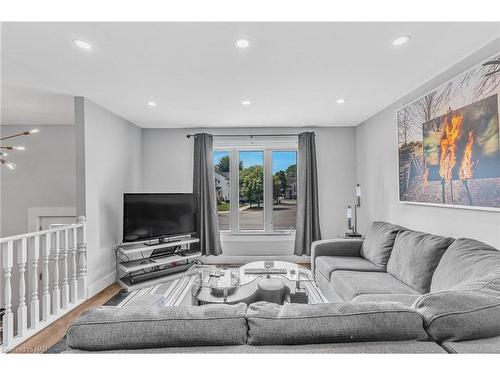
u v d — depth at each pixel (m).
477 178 1.90
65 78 2.38
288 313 0.92
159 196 3.60
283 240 4.36
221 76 2.37
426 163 2.48
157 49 1.89
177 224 3.76
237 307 0.98
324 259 2.97
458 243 1.86
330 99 3.01
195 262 3.92
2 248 2.02
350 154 4.34
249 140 4.36
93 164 3.06
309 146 4.19
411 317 0.90
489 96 1.80
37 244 2.26
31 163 3.93
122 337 0.85
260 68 2.21
